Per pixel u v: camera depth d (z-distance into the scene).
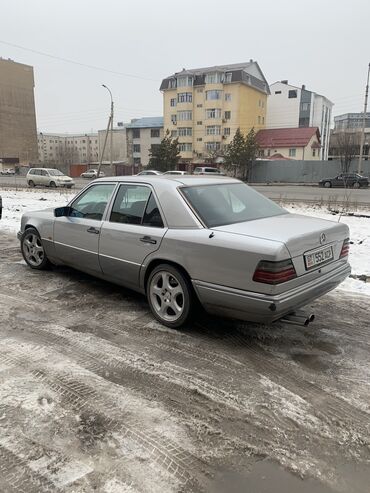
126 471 2.26
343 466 2.35
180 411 2.80
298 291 3.46
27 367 3.34
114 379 3.19
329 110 81.00
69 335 3.97
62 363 3.42
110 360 3.49
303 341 3.92
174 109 68.94
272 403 2.92
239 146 48.44
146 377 3.22
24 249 6.32
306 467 2.33
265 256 3.29
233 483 2.20
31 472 2.24
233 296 3.50
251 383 3.17
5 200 18.72
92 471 2.26
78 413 2.75
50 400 2.89
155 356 3.57
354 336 4.05
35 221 5.93
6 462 2.31
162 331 4.08
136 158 83.00
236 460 2.37
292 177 47.81
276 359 3.56
